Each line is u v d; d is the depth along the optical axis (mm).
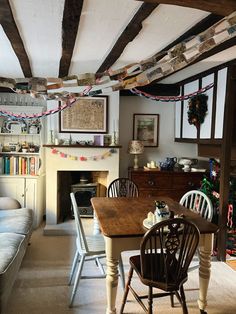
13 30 2061
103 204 2902
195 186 4367
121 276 2613
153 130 4906
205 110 3785
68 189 4766
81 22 2008
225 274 2934
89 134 4371
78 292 2570
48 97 2959
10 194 4246
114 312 2082
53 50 2664
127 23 2018
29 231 3021
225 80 3297
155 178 4328
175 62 2021
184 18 1957
